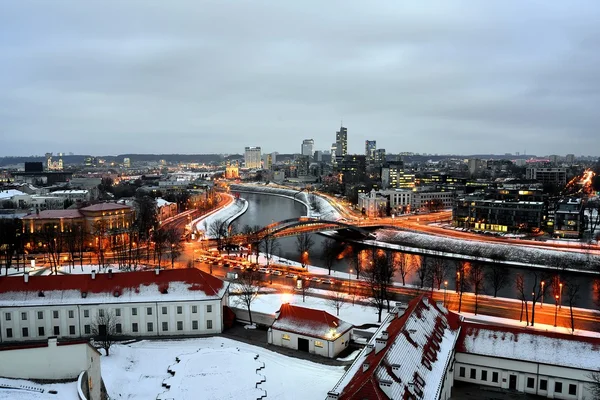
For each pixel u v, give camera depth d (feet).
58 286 445.78
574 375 323.98
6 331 427.74
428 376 284.82
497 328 360.89
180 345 419.95
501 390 341.00
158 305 443.73
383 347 287.48
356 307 528.22
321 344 399.24
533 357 335.67
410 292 593.01
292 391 336.90
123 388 340.59
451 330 364.58
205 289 456.45
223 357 385.29
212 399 325.01
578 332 455.22
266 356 395.96
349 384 261.65
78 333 435.94
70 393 261.03
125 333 441.27
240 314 485.56
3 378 269.44
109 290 447.83
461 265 651.66
